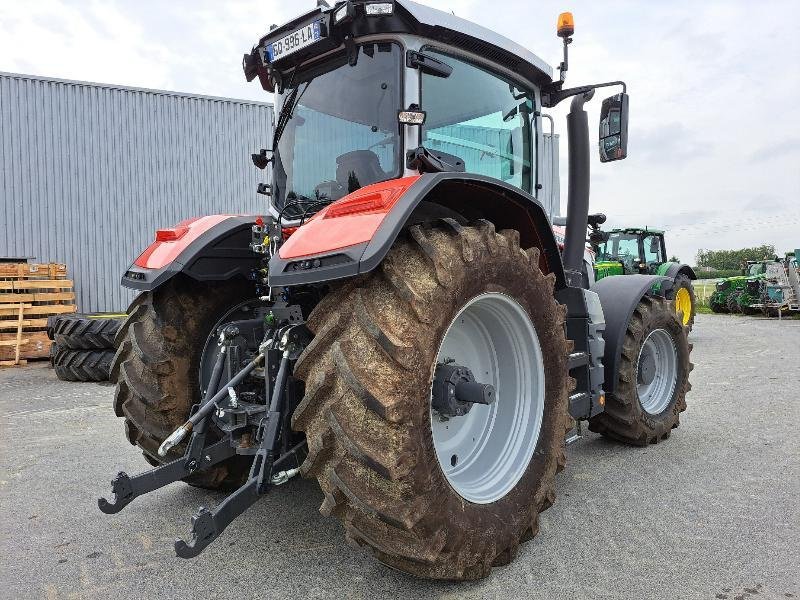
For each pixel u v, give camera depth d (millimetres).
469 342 2717
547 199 3709
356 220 2115
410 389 1964
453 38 2830
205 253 2965
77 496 3348
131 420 3000
